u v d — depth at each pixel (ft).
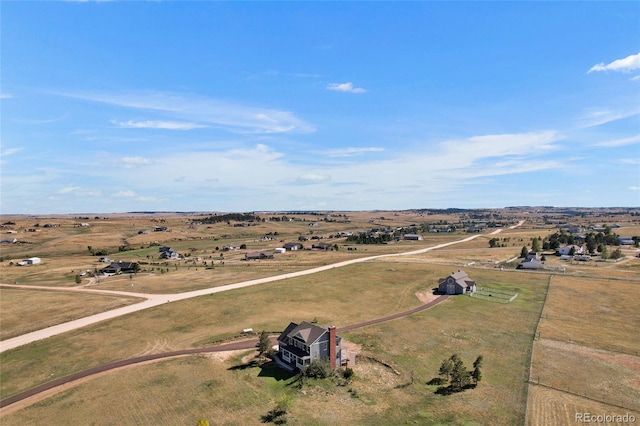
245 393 175.63
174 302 331.16
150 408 163.94
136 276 465.88
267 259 588.50
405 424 150.61
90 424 154.10
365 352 219.61
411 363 205.16
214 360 212.64
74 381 192.24
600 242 611.47
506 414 155.12
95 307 321.52
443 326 260.42
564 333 243.81
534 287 363.15
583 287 358.64
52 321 286.66
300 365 197.98
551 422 148.56
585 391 171.94
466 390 175.63
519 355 211.20
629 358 206.08
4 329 271.28
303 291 361.92
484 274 423.64
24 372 204.54
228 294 355.56
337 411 160.86
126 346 235.61
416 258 547.90
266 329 261.44
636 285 360.48
